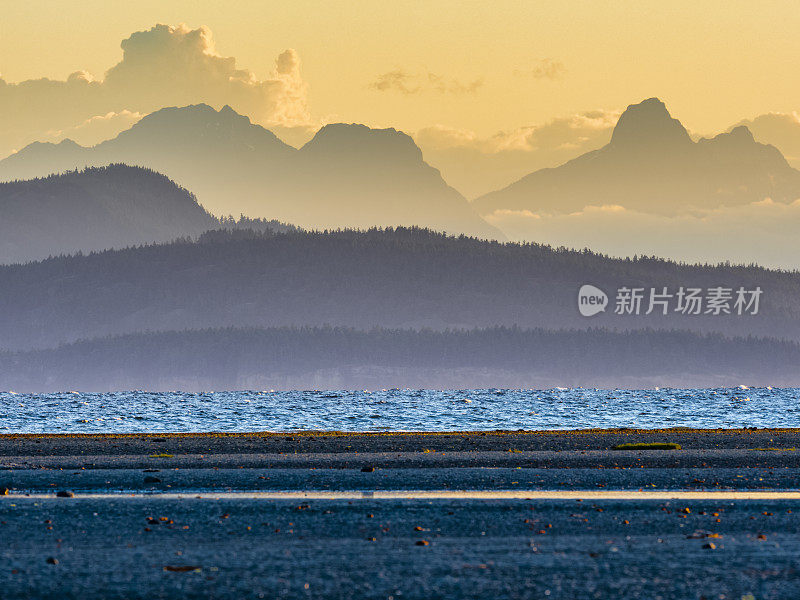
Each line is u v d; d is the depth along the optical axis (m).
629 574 71.06
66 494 111.12
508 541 83.62
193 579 69.62
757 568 72.69
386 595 65.69
